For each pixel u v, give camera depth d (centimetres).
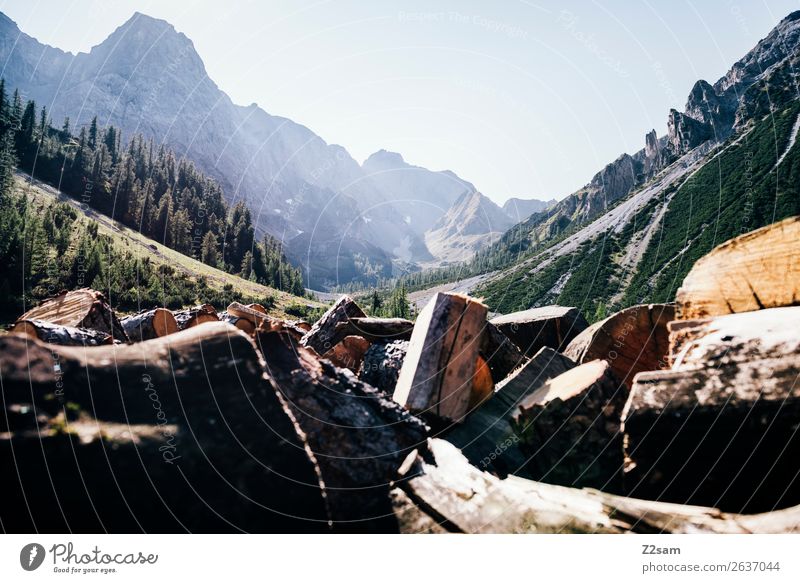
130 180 10531
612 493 354
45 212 6800
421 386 474
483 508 304
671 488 317
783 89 11319
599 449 386
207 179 14125
